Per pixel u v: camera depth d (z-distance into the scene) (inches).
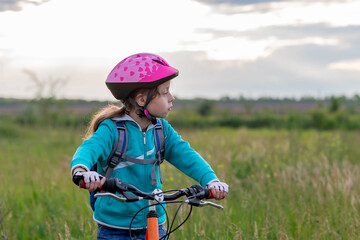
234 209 229.9
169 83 122.5
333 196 229.0
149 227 109.5
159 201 107.5
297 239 191.9
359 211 214.8
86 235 189.8
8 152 582.9
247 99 1982.0
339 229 195.5
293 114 1301.7
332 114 1316.4
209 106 1721.2
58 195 272.8
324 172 288.5
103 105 131.8
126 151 121.6
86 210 231.8
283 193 247.9
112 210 120.5
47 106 1053.2
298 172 275.9
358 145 481.1
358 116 1311.5
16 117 1139.3
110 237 122.0
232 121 1477.6
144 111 121.3
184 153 128.3
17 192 285.6
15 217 229.3
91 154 113.3
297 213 215.8
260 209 227.6
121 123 122.7
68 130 939.3
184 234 194.7
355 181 261.4
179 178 266.2
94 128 124.4
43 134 879.1
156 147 125.8
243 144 487.2
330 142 454.9
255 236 180.1
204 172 123.8
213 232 195.5
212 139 582.2
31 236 209.8
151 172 122.4
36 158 473.7
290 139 437.1
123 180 121.1
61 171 355.9
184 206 212.8
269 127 1403.8
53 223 203.9
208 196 114.2
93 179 100.4
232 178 271.4
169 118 1305.4
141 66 120.5
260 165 326.3
